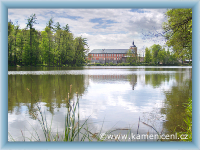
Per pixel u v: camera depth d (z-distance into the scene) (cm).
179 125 479
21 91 1036
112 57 11438
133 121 514
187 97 883
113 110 637
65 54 5400
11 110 636
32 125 479
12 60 4466
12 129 452
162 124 488
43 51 5022
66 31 5647
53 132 427
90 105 713
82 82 1516
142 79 1809
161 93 1003
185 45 852
